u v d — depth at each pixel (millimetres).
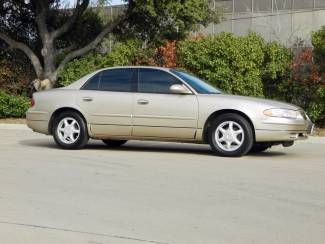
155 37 23109
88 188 8617
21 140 15117
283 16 28609
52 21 25016
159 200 7895
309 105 19406
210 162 11172
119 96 12477
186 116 12016
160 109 12164
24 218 6969
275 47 20453
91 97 12672
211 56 20250
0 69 23250
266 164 11031
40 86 22359
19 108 22297
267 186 8859
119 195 8180
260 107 11656
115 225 6695
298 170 10359
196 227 6633
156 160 11391
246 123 11680
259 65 20375
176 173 9875
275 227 6652
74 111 12836
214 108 11836
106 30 23062
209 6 23672
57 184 8891
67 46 25391
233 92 20094
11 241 6117
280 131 11586
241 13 29891
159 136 12312
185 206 7578
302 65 19750
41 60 25047
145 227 6621
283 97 20516
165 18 22891
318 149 14008
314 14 27703
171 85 12234
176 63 20906
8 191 8391
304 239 6215
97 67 22453
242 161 11375
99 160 11305
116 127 12516
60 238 6215
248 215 7160
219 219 6969
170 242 6090
